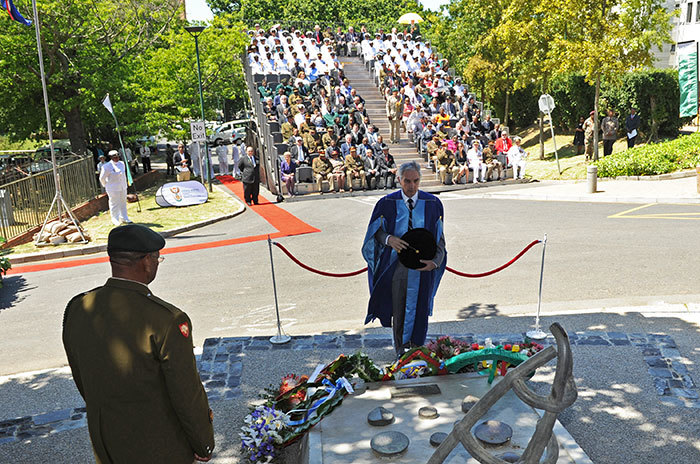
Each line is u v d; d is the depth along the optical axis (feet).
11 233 48.14
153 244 9.40
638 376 18.01
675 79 73.31
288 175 63.72
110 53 80.94
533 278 29.68
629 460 13.88
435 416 14.20
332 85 81.25
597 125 71.67
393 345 21.52
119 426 9.07
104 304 9.12
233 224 51.60
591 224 41.39
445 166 70.59
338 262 35.24
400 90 82.17
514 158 72.54
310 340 22.31
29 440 16.15
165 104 85.87
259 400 17.84
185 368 9.02
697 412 15.88
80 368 9.18
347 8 183.01
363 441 13.46
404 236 17.78
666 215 42.83
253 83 80.89
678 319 22.74
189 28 69.36
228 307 28.02
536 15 81.00
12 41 69.10
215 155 123.85
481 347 16.99
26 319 28.09
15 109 78.74
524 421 13.99
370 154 67.92
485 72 101.71
